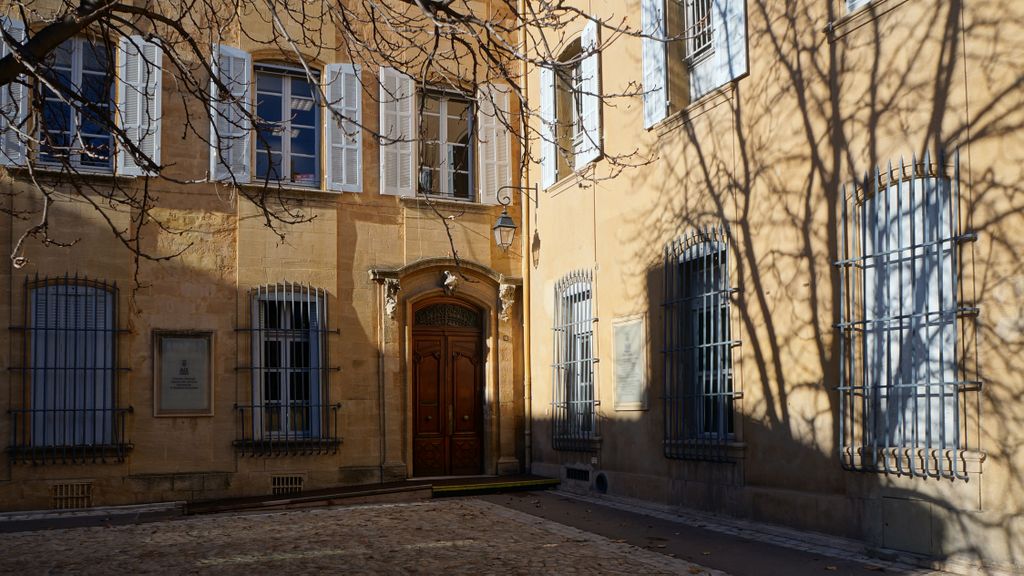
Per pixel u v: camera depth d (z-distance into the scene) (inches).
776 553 342.3
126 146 287.1
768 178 400.8
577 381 560.4
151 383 530.9
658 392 476.1
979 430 296.0
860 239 350.3
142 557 349.4
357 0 593.6
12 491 496.7
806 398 373.4
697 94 466.3
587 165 528.7
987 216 296.0
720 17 432.1
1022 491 280.7
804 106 380.5
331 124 588.1
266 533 407.5
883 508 331.6
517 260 639.1
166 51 294.4
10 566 335.3
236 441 544.4
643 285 492.7
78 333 517.3
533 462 615.8
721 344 423.5
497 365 625.9
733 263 421.4
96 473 513.7
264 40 572.7
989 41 298.0
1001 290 290.4
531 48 625.9
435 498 541.6
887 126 337.4
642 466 488.7
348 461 574.6
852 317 348.5
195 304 545.3
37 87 300.0
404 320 601.3
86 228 522.0
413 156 610.5
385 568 319.6
